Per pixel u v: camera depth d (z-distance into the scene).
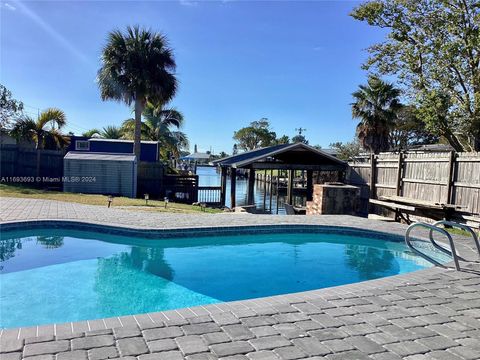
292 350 2.91
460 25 15.37
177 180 21.62
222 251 8.73
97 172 18.95
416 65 17.00
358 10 17.86
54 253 7.92
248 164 17.61
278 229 9.65
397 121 32.62
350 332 3.29
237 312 3.68
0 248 8.17
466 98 15.33
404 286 4.73
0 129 24.44
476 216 10.06
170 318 3.48
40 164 20.38
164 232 8.56
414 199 11.66
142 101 21.86
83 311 5.09
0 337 2.98
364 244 9.55
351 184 17.27
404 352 2.94
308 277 7.14
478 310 3.91
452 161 10.95
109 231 8.79
